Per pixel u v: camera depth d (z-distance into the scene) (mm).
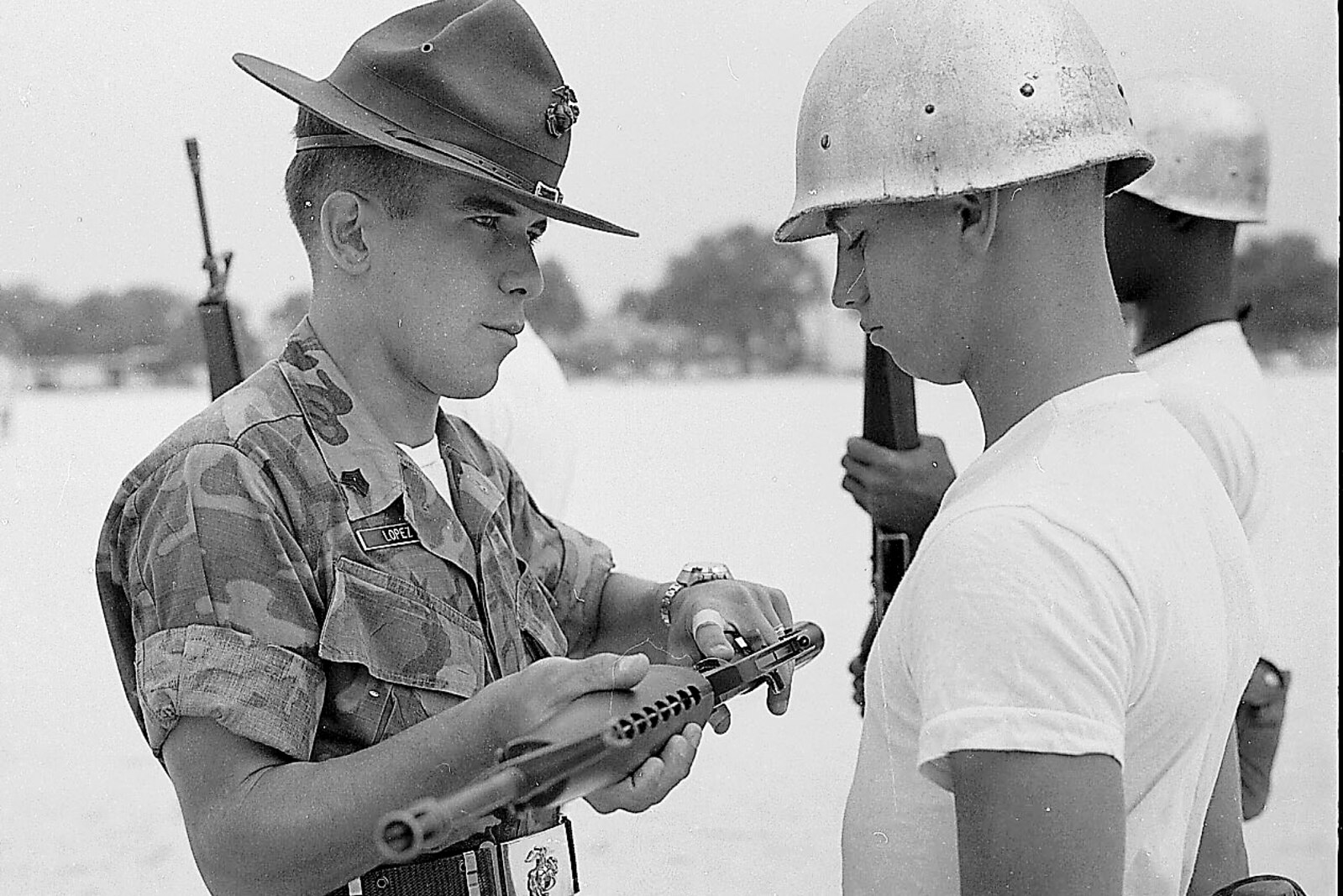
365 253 879
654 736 763
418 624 846
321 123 908
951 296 677
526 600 992
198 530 784
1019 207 655
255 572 785
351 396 875
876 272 694
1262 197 1187
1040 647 568
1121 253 1176
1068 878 561
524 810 744
